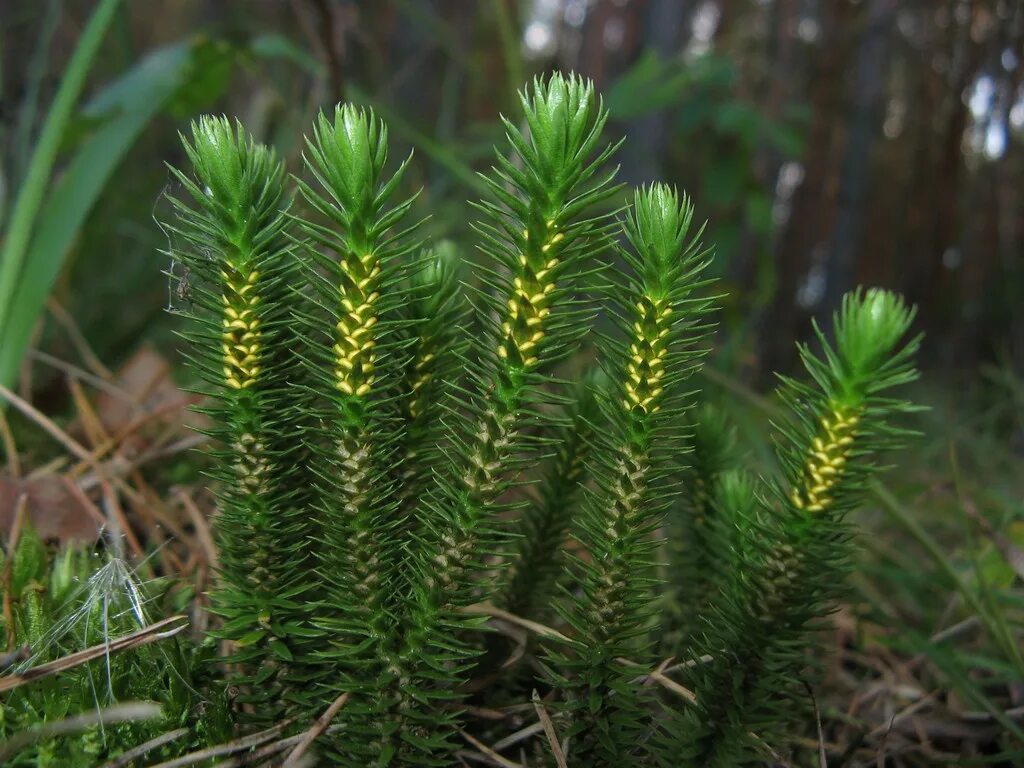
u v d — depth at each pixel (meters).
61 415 0.24
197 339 0.10
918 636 0.16
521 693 0.13
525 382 0.10
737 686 0.11
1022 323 0.52
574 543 0.17
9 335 0.18
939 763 0.15
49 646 0.11
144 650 0.11
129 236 0.36
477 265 0.09
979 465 0.35
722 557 0.13
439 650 0.11
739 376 0.40
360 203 0.09
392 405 0.11
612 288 0.09
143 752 0.10
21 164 0.23
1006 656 0.18
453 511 0.10
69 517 0.16
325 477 0.10
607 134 0.47
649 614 0.11
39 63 0.24
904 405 0.10
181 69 0.22
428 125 0.42
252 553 0.11
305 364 0.10
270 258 0.09
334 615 0.11
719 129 0.39
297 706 0.11
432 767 0.11
